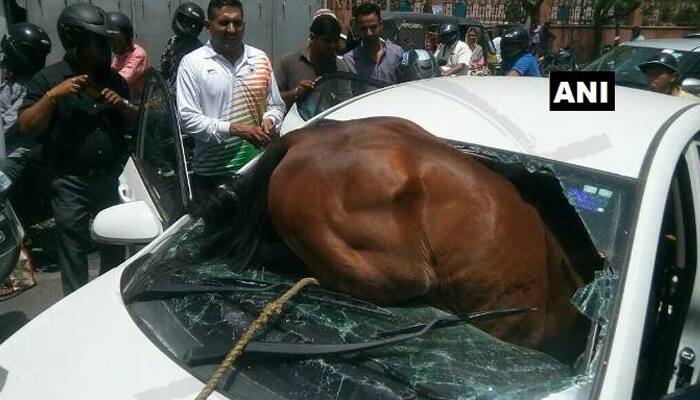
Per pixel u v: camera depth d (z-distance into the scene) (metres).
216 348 1.70
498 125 2.26
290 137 1.97
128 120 3.42
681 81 6.77
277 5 7.90
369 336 1.65
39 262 4.60
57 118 3.27
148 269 2.12
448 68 8.34
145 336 1.82
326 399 1.52
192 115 3.44
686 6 22.50
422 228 1.70
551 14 21.86
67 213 3.40
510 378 1.54
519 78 2.73
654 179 1.87
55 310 2.01
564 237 1.98
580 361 1.59
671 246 2.13
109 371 1.70
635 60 7.25
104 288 2.09
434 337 1.65
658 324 2.08
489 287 1.72
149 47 7.25
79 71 3.35
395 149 1.76
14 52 4.23
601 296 1.67
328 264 1.72
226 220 2.17
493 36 16.89
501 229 1.74
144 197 2.98
